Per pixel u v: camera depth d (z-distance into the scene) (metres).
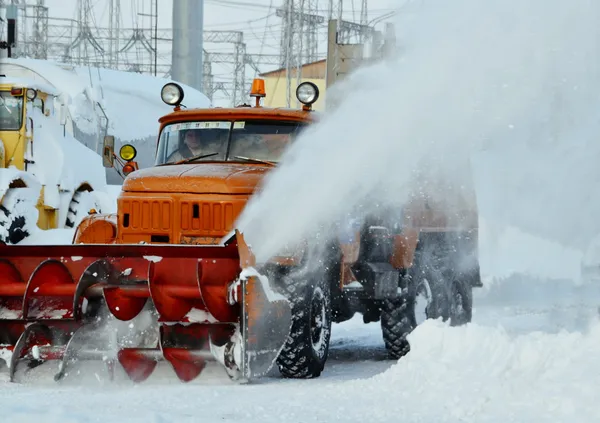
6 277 11.12
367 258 12.91
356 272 12.64
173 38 54.34
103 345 10.85
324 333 11.78
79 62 86.81
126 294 10.53
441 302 14.66
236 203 11.58
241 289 10.27
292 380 11.15
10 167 22.53
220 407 8.71
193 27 54.22
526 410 8.21
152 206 11.81
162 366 10.95
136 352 10.52
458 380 9.38
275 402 8.99
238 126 12.81
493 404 8.48
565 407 8.16
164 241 11.79
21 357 10.80
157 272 10.60
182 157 12.93
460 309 15.87
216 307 10.45
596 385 8.45
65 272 11.03
